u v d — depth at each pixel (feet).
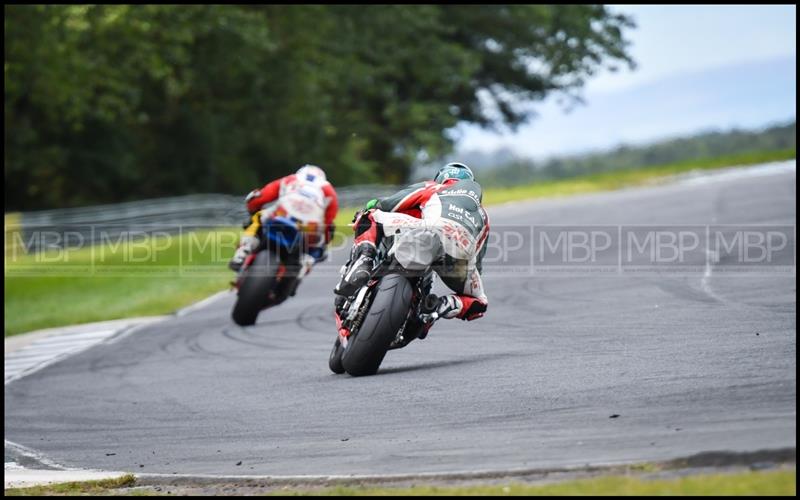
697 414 66.23
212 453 77.61
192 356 132.98
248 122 548.72
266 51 517.55
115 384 121.29
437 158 617.21
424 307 96.12
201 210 350.43
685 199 276.21
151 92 514.27
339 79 574.97
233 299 189.78
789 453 52.01
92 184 501.56
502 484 54.44
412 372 97.35
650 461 54.39
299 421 83.87
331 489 56.70
